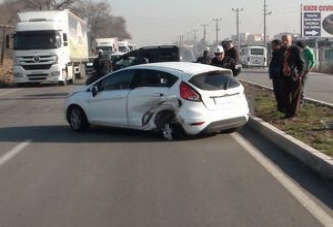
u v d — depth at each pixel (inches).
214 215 252.5
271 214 253.1
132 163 372.2
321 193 289.0
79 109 523.8
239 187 302.5
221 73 473.1
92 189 303.9
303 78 592.7
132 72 490.9
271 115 559.5
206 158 384.5
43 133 524.1
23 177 338.6
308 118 531.2
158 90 466.3
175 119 456.1
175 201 276.4
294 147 387.5
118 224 242.2
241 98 480.1
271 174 332.8
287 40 527.2
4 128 568.1
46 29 1215.6
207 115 450.9
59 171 352.5
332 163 319.0
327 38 2755.9
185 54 1048.8
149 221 245.4
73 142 465.7
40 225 243.1
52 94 1008.9
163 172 342.3
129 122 487.2
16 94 1040.2
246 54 2502.5
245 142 448.1
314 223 239.9
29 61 1214.9
